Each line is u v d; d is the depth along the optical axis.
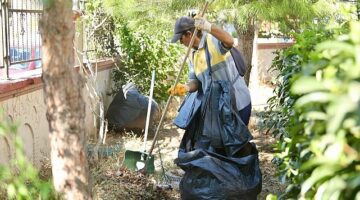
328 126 1.56
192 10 5.95
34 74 5.36
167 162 6.06
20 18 5.20
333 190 1.53
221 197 4.09
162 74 8.56
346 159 1.55
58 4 2.29
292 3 5.25
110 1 6.16
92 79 6.30
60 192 2.48
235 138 4.25
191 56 4.63
